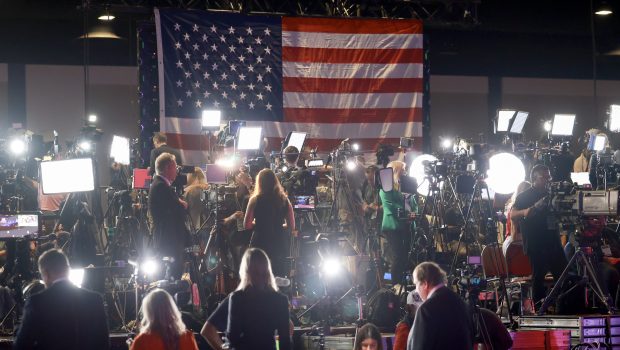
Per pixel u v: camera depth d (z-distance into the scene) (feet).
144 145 53.42
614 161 51.62
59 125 69.05
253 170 45.09
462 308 27.07
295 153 44.42
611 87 78.59
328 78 56.29
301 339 37.86
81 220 40.32
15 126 47.67
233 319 25.77
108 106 69.51
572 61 76.59
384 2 58.65
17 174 44.96
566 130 57.06
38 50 66.85
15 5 61.98
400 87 57.00
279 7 57.36
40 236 39.93
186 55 54.03
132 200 45.88
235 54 54.90
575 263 41.52
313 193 43.39
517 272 40.47
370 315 38.45
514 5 67.67
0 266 42.19
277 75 55.47
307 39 56.13
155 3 54.90
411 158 56.44
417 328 26.84
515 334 36.37
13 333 37.99
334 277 39.63
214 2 56.75
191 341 25.75
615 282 41.34
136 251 39.78
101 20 61.93
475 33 72.38
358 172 45.34
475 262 38.19
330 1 58.23
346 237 42.45
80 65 69.10
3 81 68.03
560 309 38.91
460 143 52.54
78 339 25.38
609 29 69.21
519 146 52.65
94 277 39.01
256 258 26.09
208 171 42.47
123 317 38.32
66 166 38.88
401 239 43.55
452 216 48.06
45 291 25.52
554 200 38.68
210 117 50.03
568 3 68.44
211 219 43.04
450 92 76.38
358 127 56.34
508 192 42.24
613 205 38.14
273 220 37.55
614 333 37.04
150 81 53.78
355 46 56.80
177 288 33.86
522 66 76.13
